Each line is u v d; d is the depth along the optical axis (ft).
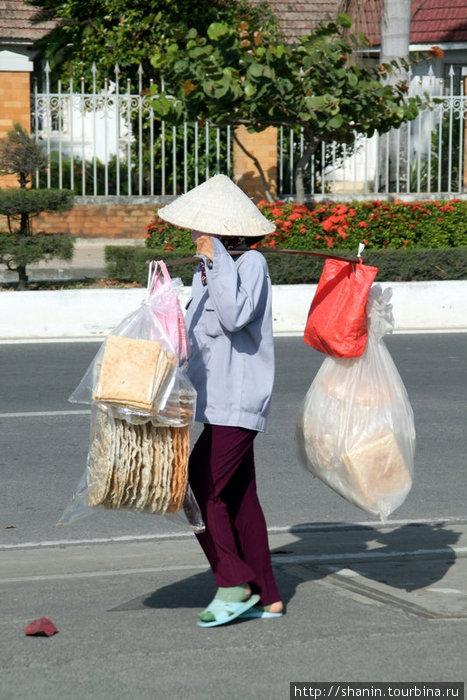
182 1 208.23
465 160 236.63
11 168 154.61
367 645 46.60
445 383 112.57
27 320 138.21
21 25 232.12
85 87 220.02
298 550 62.64
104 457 45.52
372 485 52.11
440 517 69.56
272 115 160.35
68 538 64.90
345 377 52.65
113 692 41.50
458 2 271.28
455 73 272.31
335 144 206.59
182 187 216.13
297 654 45.50
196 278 51.13
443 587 55.16
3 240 151.94
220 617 48.67
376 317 52.65
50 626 47.83
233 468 49.08
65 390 107.34
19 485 75.46
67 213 206.90
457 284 149.89
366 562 60.23
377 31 245.04
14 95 203.72
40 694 41.37
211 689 41.81
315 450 53.06
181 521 48.70
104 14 213.87
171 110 163.73
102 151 249.14
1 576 57.82
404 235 166.50
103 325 139.85
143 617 50.42
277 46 159.53
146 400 44.34
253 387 49.14
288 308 145.38
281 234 156.35
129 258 164.14
